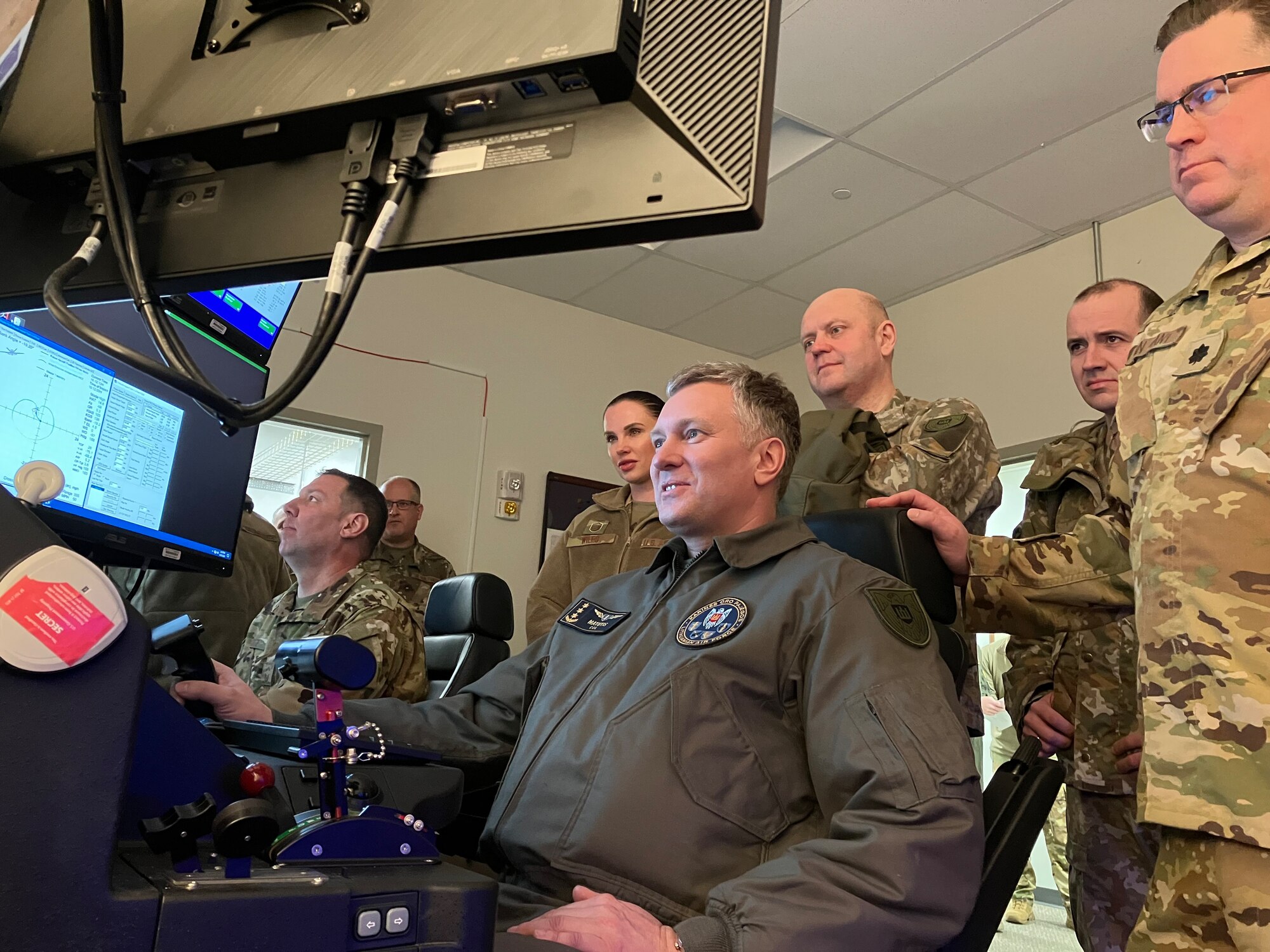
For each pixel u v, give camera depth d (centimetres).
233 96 65
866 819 96
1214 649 99
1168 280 377
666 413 146
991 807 110
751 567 128
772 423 144
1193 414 110
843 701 106
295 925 49
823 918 87
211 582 261
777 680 114
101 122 65
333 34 64
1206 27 113
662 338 554
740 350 573
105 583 49
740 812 107
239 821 51
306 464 446
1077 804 183
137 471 105
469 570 467
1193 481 106
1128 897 170
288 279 68
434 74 59
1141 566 111
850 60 327
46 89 72
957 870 93
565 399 511
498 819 120
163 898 47
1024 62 323
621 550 278
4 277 75
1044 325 420
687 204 56
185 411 114
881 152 374
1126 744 161
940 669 110
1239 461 103
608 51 55
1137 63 320
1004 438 425
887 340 239
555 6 57
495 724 145
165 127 67
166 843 52
